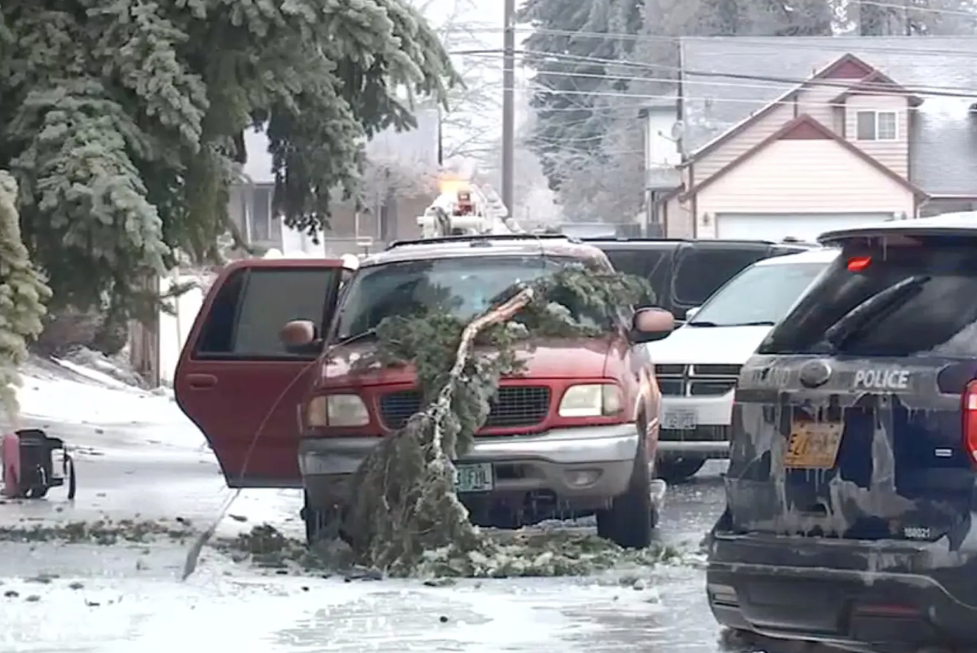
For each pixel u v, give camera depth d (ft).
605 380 65.72
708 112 344.28
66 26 72.49
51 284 71.10
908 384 38.70
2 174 62.28
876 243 41.34
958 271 39.88
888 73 339.98
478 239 77.36
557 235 80.43
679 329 99.19
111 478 97.66
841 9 433.48
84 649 47.88
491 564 62.13
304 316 76.64
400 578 62.13
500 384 64.95
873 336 40.32
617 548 65.82
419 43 78.28
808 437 40.27
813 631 39.60
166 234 76.84
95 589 57.36
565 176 455.63
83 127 69.51
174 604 54.75
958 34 451.94
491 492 64.85
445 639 49.60
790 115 332.80
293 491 95.55
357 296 73.31
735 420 42.32
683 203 342.23
